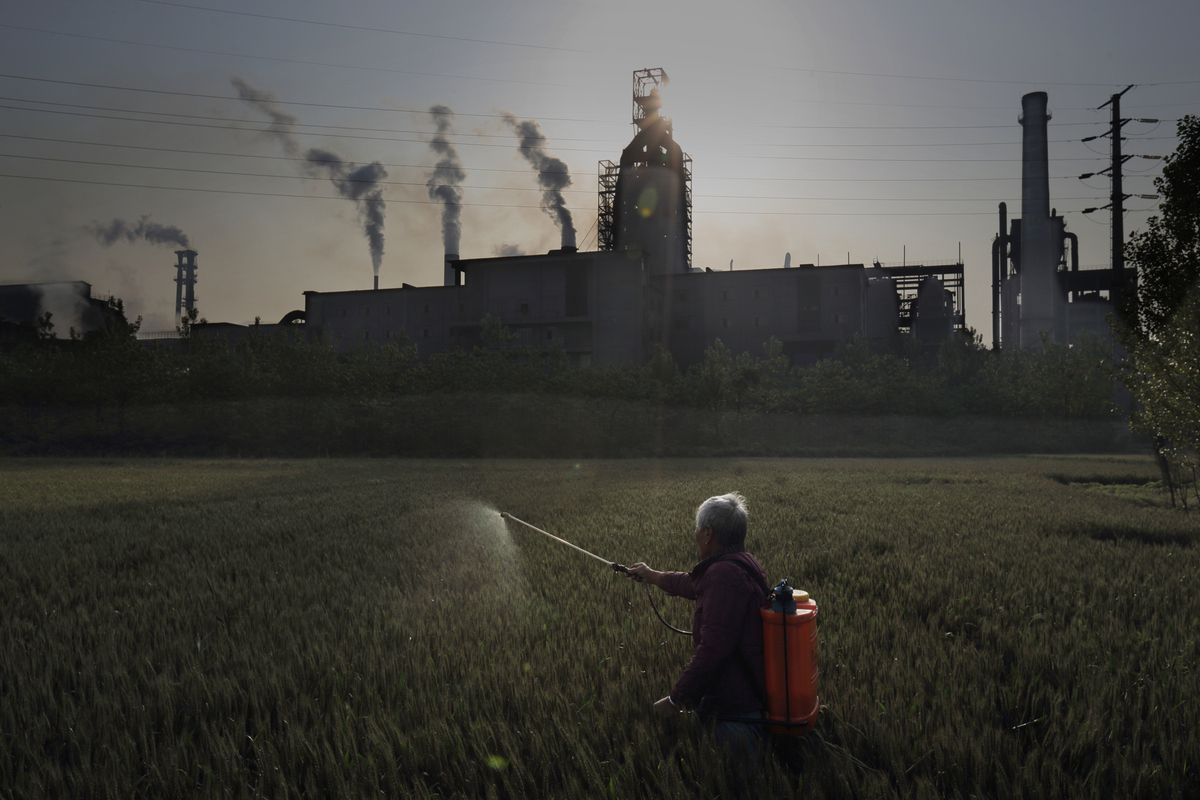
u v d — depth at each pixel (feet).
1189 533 38.75
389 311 319.47
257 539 36.24
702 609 10.40
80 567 28.66
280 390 173.17
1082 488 73.15
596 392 190.08
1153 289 50.06
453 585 24.23
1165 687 13.58
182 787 9.79
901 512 48.37
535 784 9.92
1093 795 9.55
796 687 9.97
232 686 13.56
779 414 205.67
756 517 44.93
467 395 180.45
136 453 156.04
